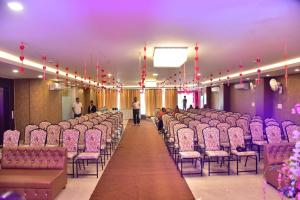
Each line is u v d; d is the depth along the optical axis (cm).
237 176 566
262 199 438
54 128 714
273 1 306
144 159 728
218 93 1783
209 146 618
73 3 307
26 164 498
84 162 680
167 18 363
